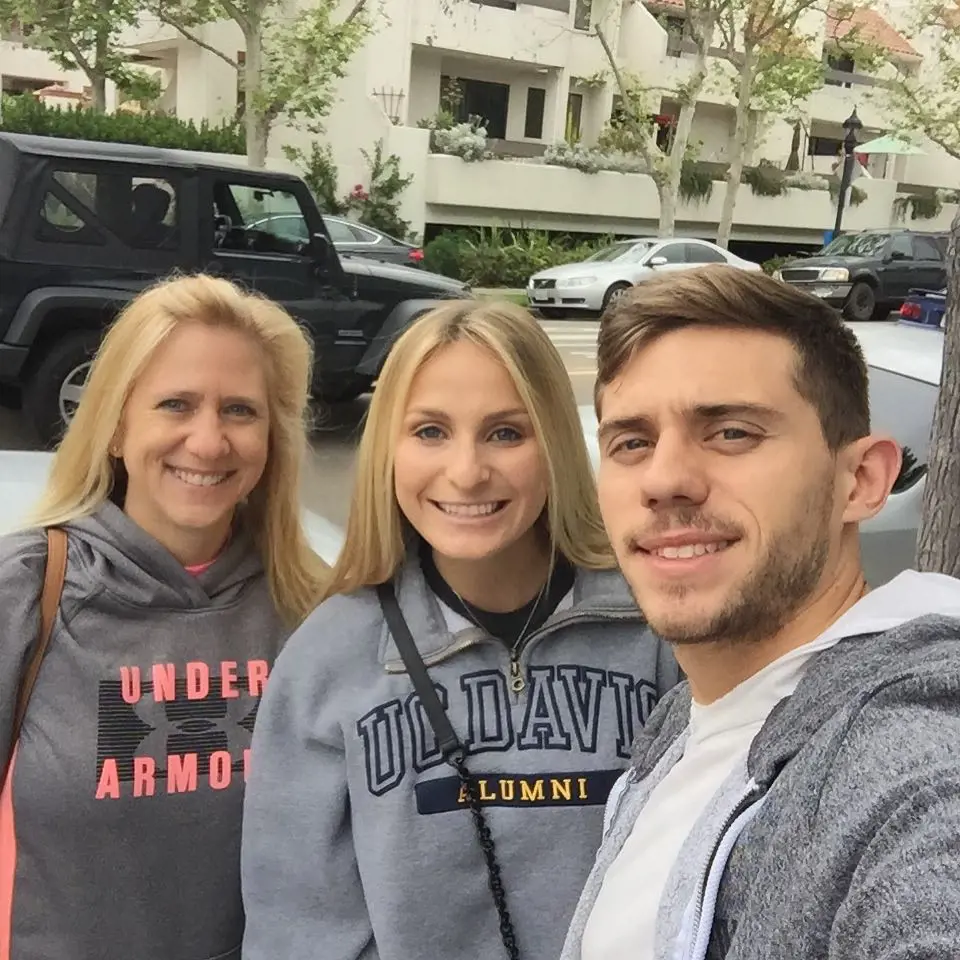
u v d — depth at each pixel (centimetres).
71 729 167
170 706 173
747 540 102
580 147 2311
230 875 173
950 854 75
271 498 192
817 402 104
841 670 96
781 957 83
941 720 85
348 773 155
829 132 3120
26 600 169
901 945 72
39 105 1736
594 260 1672
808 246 2825
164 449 175
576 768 156
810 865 84
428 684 156
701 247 1667
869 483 108
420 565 167
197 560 186
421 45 2147
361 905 157
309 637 164
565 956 123
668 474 103
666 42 2442
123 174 652
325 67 1620
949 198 3178
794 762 93
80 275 651
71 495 182
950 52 3027
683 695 135
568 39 2364
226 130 1880
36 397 652
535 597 166
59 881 164
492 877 151
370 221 2044
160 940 168
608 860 122
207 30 2027
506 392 156
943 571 293
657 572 106
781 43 2052
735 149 2108
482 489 155
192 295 180
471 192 2166
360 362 770
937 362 412
